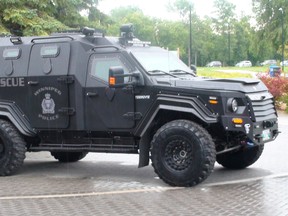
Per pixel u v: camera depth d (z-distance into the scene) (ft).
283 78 78.84
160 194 26.71
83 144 31.50
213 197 25.80
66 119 31.22
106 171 33.96
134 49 30.78
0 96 32.96
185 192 26.96
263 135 28.89
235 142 29.60
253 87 28.91
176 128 27.55
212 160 27.25
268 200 25.04
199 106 27.66
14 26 61.21
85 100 30.63
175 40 277.23
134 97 29.27
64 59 31.30
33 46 32.45
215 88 27.81
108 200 25.79
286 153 39.37
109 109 30.01
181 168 27.76
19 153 31.99
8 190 28.55
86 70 30.66
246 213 22.79
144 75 29.09
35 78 31.91
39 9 62.69
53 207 24.70
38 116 31.96
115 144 30.73
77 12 68.28
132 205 24.67
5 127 32.01
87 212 23.63
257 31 209.36
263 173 31.96
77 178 31.71
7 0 59.00
